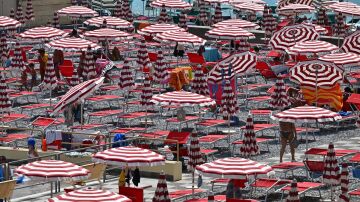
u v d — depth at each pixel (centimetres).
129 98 9681
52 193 6994
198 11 14450
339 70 8931
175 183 7338
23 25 13362
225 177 6269
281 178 7200
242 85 9850
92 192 5784
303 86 8906
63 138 7894
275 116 7462
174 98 7938
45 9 13912
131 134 8275
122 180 7125
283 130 7581
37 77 10569
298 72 8981
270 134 8475
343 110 8894
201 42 10956
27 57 11350
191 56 10500
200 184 6919
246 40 11569
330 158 6719
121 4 13312
